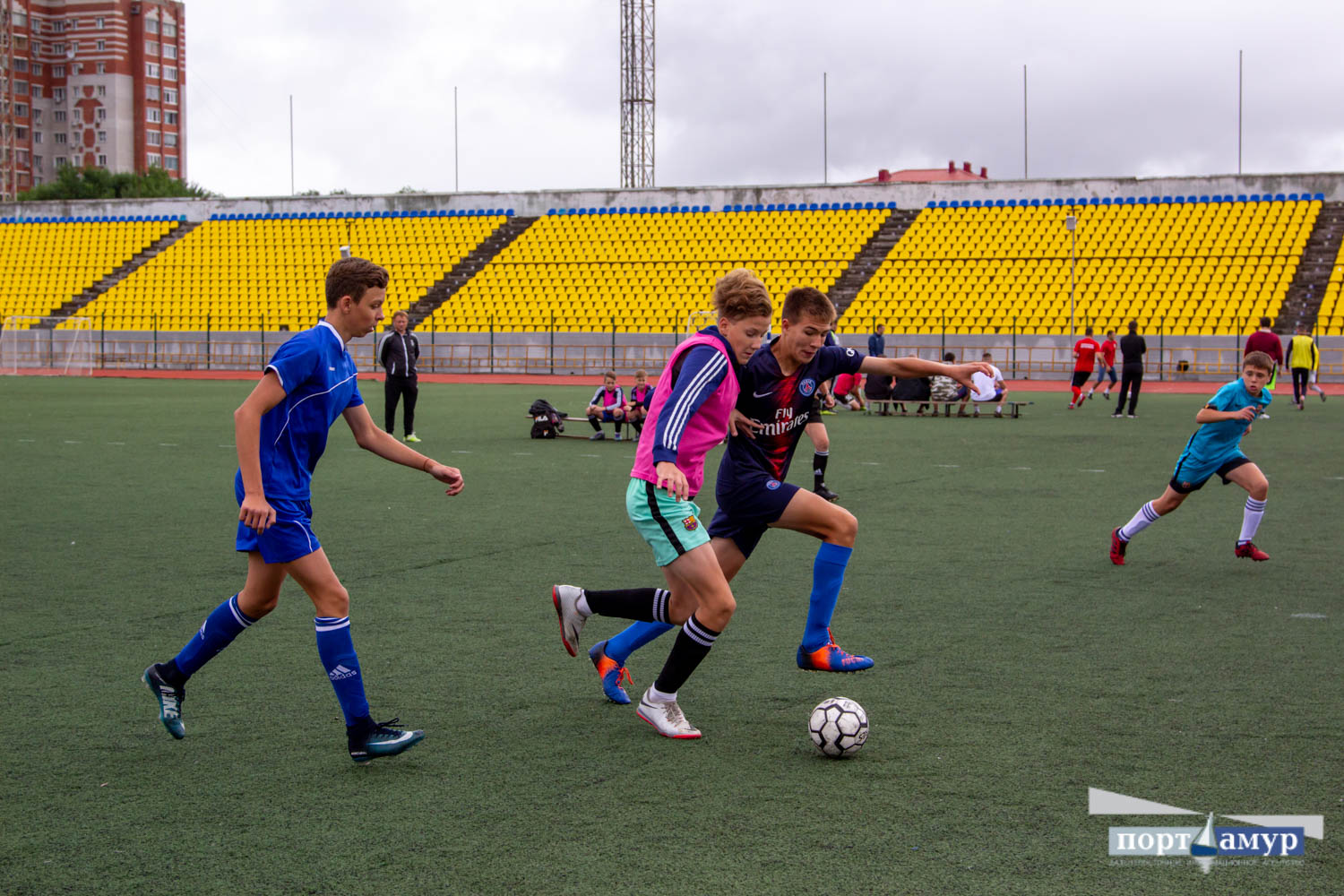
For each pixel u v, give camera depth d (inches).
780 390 185.5
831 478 485.1
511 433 708.0
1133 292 1370.6
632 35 2114.9
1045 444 630.5
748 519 191.3
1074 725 172.2
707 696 189.2
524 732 171.2
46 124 3919.8
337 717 177.5
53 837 132.6
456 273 1652.3
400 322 631.8
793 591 266.5
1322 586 271.6
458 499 419.2
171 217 1877.5
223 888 119.4
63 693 188.7
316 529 353.4
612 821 137.3
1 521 361.4
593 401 685.9
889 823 136.4
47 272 1818.4
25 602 252.4
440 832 133.8
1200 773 152.3
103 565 293.3
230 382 1344.7
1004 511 390.3
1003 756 159.2
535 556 309.0
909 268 1488.7
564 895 117.4
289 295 1669.5
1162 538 338.0
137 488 440.5
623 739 167.9
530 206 1744.6
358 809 141.0
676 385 165.9
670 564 171.5
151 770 154.7
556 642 223.5
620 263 1610.5
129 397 1030.4
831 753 158.2
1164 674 199.2
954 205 1572.3
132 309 1699.1
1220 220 1443.2
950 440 658.2
